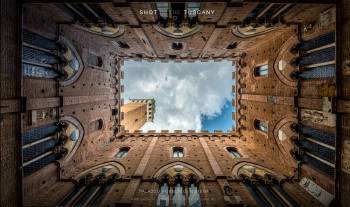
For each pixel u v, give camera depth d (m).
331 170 13.01
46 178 14.45
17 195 11.45
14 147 11.30
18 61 11.55
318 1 12.39
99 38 20.17
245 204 12.92
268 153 20.16
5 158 10.66
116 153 21.44
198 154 20.45
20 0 11.70
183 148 22.31
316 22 14.48
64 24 15.96
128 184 14.95
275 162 18.89
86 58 19.77
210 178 15.87
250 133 24.28
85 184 15.62
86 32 18.52
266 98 20.53
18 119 11.59
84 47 19.45
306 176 15.09
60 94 15.76
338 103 12.02
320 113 13.58
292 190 14.68
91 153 20.73
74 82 17.69
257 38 20.08
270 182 15.66
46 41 14.70
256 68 23.69
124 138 26.50
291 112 16.59
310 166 14.99
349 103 11.34
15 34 11.46
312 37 14.93
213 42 20.48
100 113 22.83
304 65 15.75
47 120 14.30
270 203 13.82
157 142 24.36
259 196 14.55
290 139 16.70
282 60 17.98
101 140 23.03
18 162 11.48
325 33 13.68
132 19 14.85
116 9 13.20
